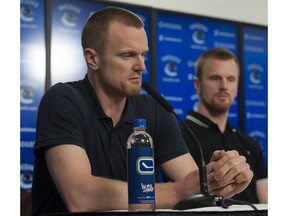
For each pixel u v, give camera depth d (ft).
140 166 4.76
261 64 20.26
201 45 19.03
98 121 6.95
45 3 16.06
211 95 10.59
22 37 15.69
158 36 18.17
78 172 6.07
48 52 15.98
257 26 20.13
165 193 5.82
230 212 4.36
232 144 10.28
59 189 6.19
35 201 6.85
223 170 5.71
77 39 16.58
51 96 6.77
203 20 19.13
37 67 15.84
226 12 19.54
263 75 20.25
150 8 18.02
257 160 10.57
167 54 18.30
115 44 6.89
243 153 10.36
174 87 18.30
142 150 4.78
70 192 5.95
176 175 7.39
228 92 10.62
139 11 17.93
